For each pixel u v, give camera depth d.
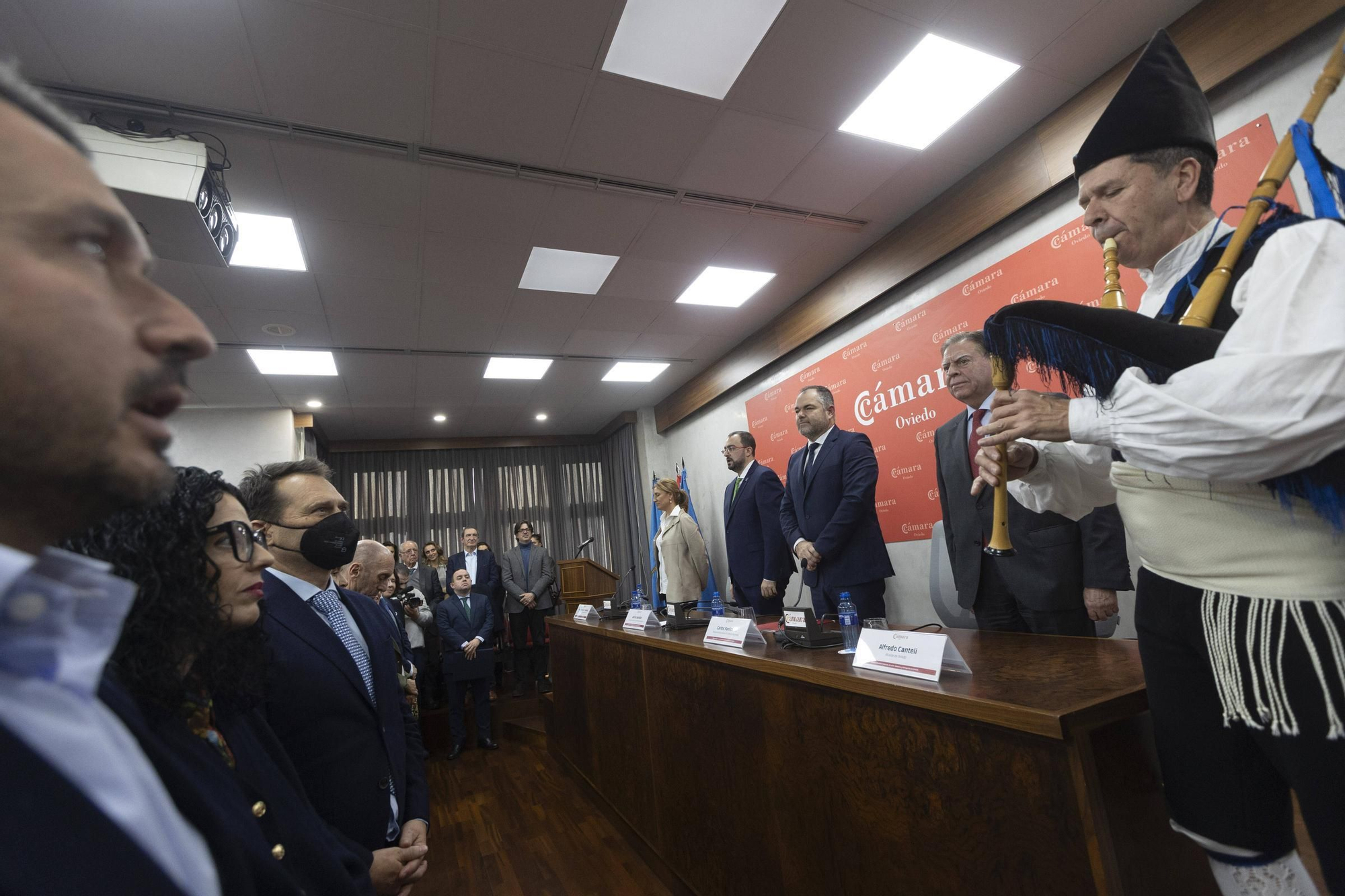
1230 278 0.73
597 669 2.83
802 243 4.10
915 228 3.85
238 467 5.99
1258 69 2.41
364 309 4.27
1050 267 3.23
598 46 2.38
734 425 6.25
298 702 1.12
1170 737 0.79
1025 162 3.16
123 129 2.44
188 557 0.64
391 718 1.28
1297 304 0.61
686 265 4.21
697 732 1.80
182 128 2.53
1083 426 0.75
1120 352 0.72
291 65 2.29
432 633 4.53
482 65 2.41
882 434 4.40
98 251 0.28
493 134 2.78
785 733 1.38
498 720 4.72
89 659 0.27
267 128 2.57
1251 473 0.62
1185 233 0.84
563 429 8.49
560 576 5.79
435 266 3.83
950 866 0.96
